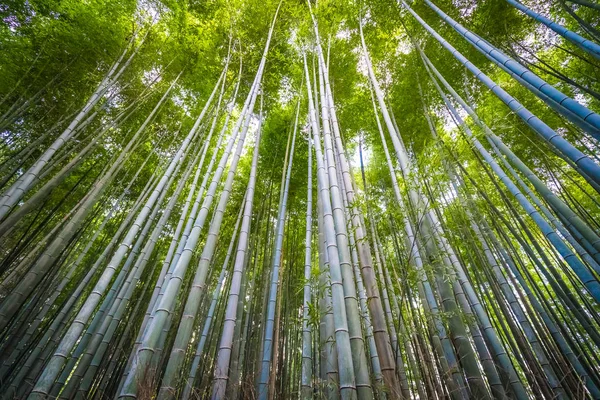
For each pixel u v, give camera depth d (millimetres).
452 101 6430
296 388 5703
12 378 4090
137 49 5719
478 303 3600
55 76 5648
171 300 2662
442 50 6223
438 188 3754
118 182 6551
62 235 4008
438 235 3385
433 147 3646
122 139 6559
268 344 3873
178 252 4113
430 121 5445
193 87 6652
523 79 2539
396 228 4438
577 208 4844
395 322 2693
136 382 2234
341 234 2609
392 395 2109
